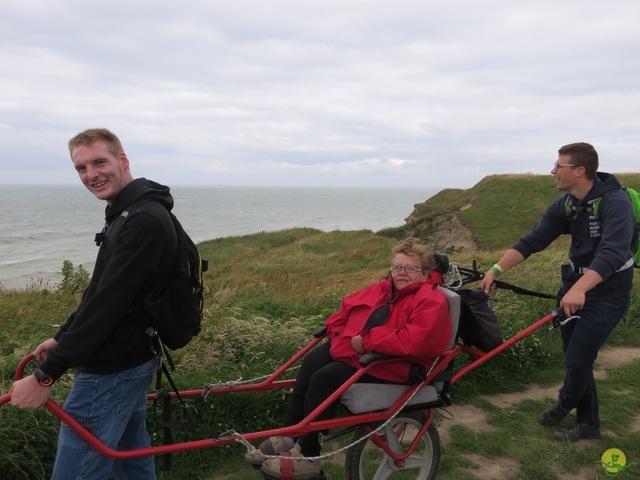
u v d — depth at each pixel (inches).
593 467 156.3
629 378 221.6
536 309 280.4
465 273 160.1
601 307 159.0
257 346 210.1
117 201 104.3
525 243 174.2
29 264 1211.2
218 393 152.3
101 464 104.0
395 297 134.1
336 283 470.6
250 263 969.5
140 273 97.0
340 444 167.8
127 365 103.2
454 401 202.1
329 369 127.6
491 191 1461.6
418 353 121.9
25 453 137.8
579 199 160.2
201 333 215.3
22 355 196.9
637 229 155.6
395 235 1470.2
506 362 222.7
